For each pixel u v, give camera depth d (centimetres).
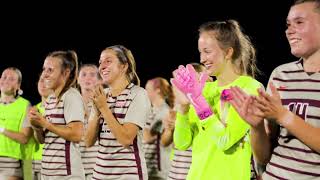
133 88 338
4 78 479
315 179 190
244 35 250
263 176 207
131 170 326
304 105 193
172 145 498
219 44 239
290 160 195
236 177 226
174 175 430
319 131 183
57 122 353
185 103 248
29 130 469
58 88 359
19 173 475
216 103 239
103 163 329
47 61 360
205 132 235
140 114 329
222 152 229
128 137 322
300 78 198
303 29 195
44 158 355
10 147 467
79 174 353
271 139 208
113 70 337
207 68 243
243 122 223
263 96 183
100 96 319
